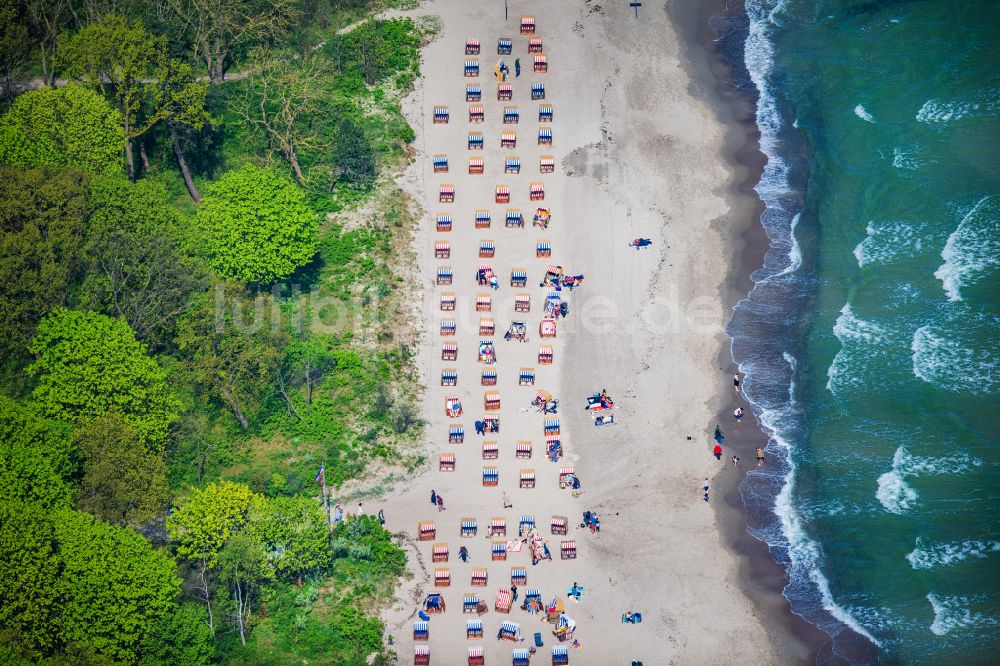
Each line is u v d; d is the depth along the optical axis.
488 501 169.88
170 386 176.00
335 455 173.12
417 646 156.50
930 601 160.12
